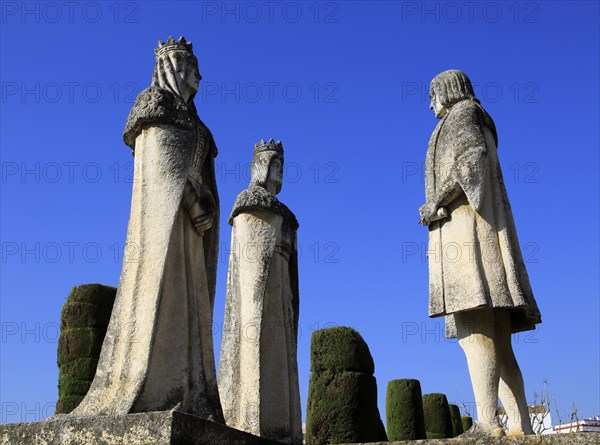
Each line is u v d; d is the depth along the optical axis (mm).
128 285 6238
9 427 5719
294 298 10094
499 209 8078
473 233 7938
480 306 7582
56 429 5527
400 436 16531
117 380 5945
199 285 6680
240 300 9609
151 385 5949
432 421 17891
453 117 8305
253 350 9273
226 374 9406
